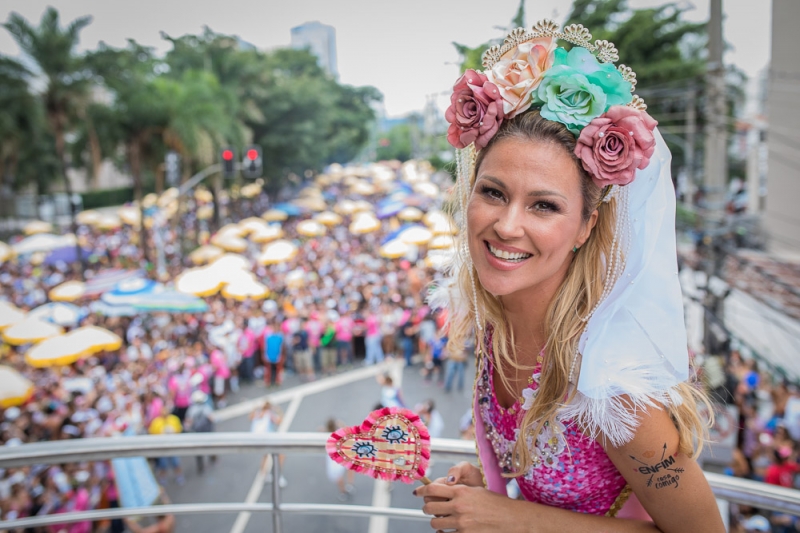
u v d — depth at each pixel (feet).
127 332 49.06
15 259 85.10
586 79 2.67
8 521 5.28
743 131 38.70
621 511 3.21
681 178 31.60
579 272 2.96
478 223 2.85
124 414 30.27
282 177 137.08
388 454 3.44
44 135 98.32
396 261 72.33
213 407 41.86
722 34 25.77
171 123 81.76
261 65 128.26
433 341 43.29
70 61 77.25
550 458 3.05
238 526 26.17
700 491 2.73
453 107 3.10
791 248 37.50
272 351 45.32
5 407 31.30
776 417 22.56
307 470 31.04
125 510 5.41
